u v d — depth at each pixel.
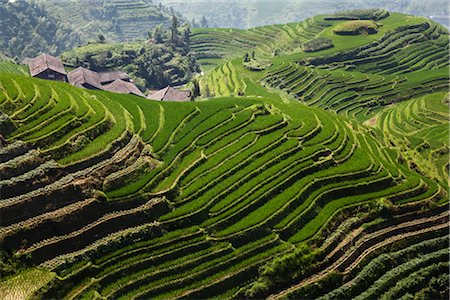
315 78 133.62
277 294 47.69
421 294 50.47
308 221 55.34
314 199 57.59
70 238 46.97
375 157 68.75
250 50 191.25
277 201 56.50
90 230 48.22
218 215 53.88
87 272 45.59
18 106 56.75
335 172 62.25
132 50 157.50
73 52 154.62
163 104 74.38
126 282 45.44
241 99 83.00
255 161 62.84
